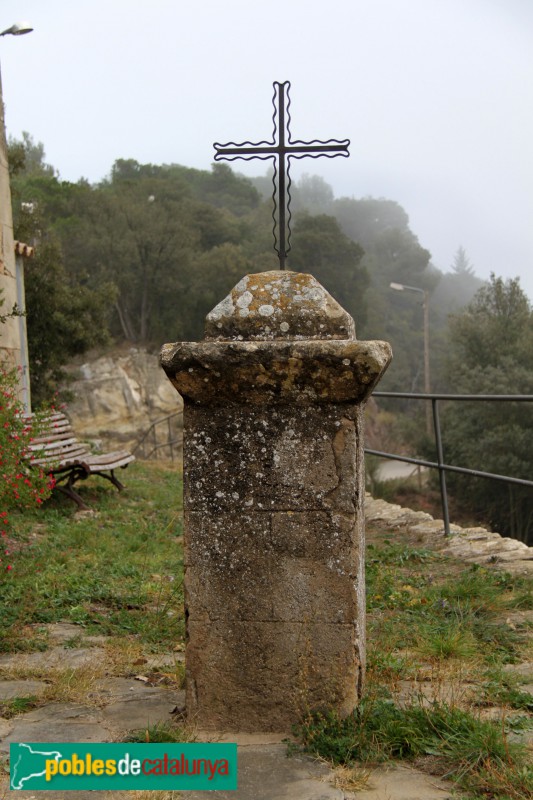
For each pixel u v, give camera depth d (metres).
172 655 4.29
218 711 3.16
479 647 4.20
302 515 3.13
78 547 7.25
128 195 42.88
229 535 3.17
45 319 20.41
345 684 3.11
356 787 2.65
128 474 13.26
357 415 3.12
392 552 6.62
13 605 5.19
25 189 41.94
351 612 3.11
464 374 30.98
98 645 4.42
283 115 3.53
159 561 6.63
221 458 3.17
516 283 31.95
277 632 3.14
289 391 3.10
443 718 3.03
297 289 3.30
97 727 3.20
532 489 27.22
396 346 55.78
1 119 12.09
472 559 6.45
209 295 39.03
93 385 33.19
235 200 64.00
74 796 2.66
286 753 2.92
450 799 2.54
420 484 31.22
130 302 38.88
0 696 3.57
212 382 3.12
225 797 2.61
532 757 2.80
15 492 6.42
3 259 11.98
